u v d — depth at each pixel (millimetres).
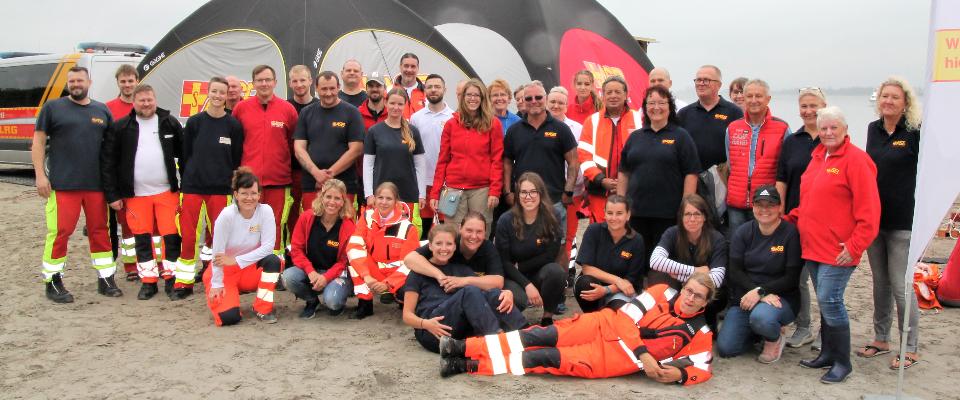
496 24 12617
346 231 5887
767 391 4473
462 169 6410
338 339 5379
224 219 5602
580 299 5480
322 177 6371
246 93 9516
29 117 13008
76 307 6133
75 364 4812
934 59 4094
